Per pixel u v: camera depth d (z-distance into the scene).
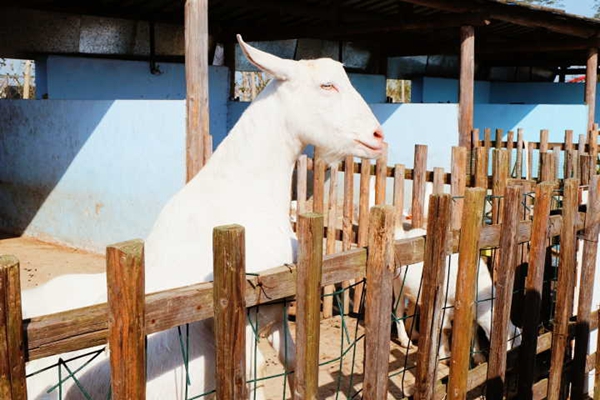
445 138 9.05
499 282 2.82
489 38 13.21
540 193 2.93
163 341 2.29
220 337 1.72
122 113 7.30
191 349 2.33
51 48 10.06
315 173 5.19
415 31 12.16
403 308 4.92
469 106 8.62
